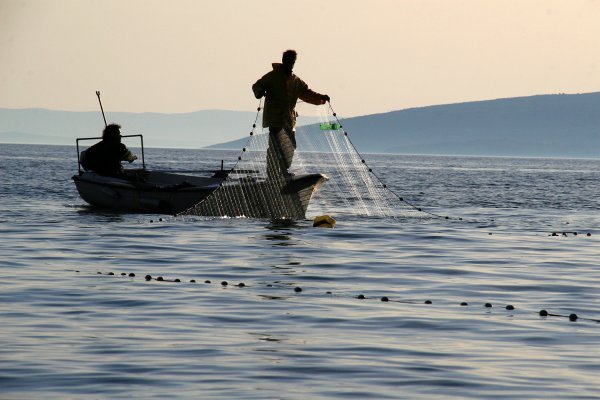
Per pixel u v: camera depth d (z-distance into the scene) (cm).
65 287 4081
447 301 3938
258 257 5228
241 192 7519
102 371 2691
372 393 2523
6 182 12788
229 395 2483
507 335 3272
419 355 2947
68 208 8494
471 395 2522
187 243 5859
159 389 2527
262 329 3291
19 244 5697
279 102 7112
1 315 3444
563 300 4022
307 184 7225
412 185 15438
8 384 2552
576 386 2623
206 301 3816
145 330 3241
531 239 6531
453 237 6494
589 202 11444
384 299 3928
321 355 2920
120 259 5091
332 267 4891
